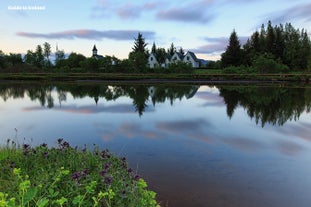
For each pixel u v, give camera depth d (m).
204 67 73.88
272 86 32.91
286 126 10.52
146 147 7.46
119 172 3.68
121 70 51.94
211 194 4.68
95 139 8.31
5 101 18.38
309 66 52.09
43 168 3.79
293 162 6.37
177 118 12.09
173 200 4.45
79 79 42.59
